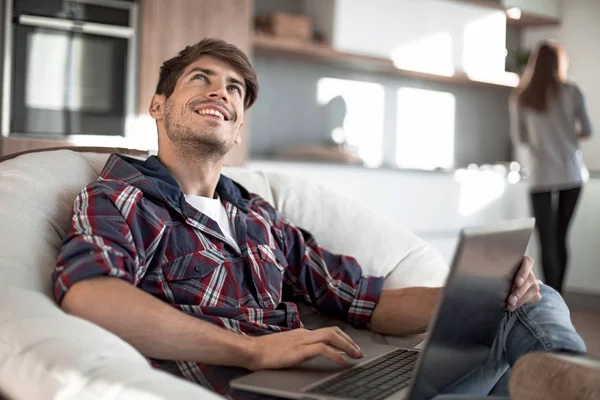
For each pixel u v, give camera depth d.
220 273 1.66
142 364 1.19
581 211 5.46
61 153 1.79
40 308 1.28
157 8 4.05
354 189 4.85
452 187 5.39
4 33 3.67
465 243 1.16
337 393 1.27
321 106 5.49
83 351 1.13
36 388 1.10
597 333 4.22
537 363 1.25
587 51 6.00
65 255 1.39
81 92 3.88
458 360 1.38
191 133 1.71
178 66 1.79
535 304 1.64
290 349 1.43
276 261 1.81
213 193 1.83
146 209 1.57
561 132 4.89
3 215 1.52
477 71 5.76
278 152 5.05
